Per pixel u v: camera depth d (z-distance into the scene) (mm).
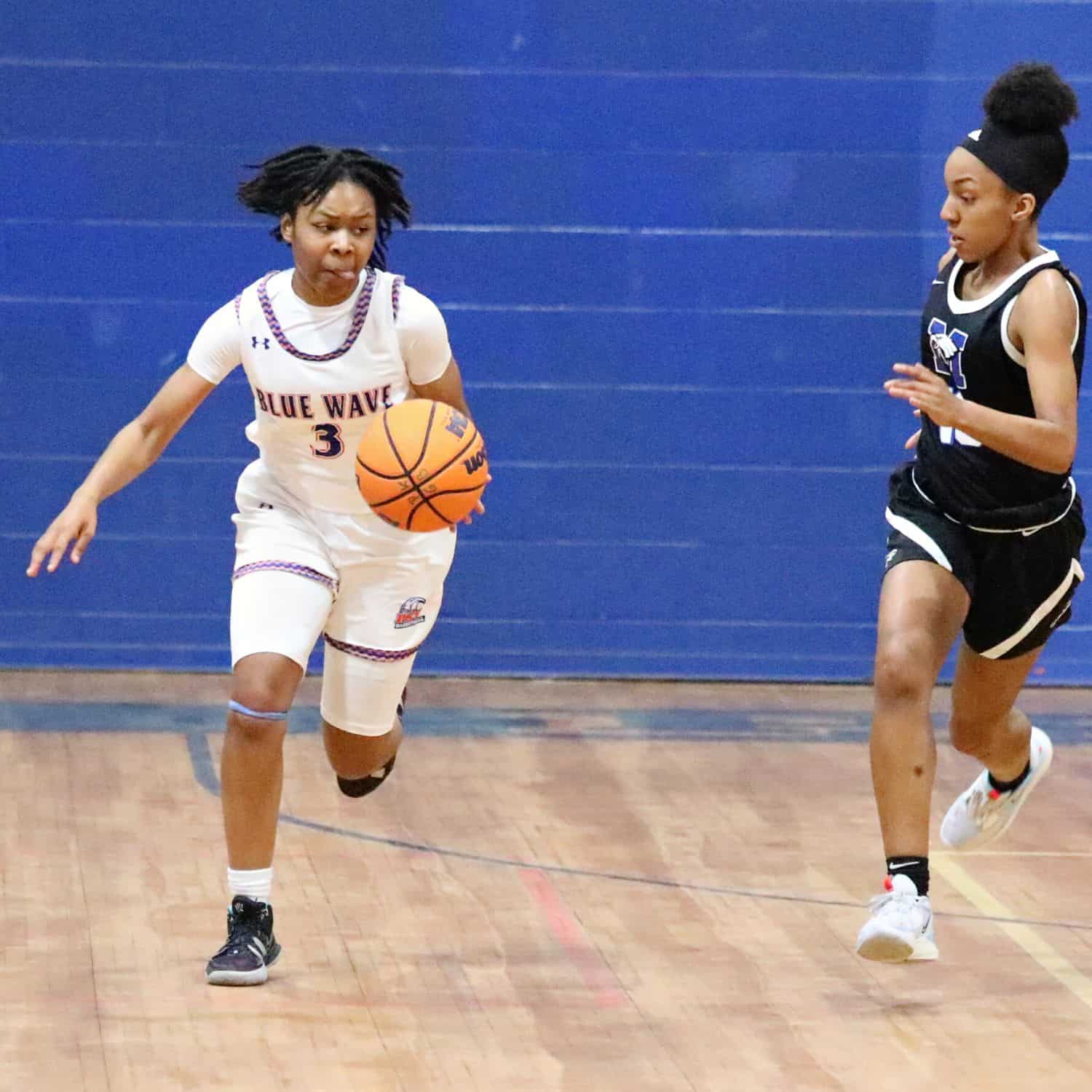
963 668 10594
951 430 9781
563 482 17875
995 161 9219
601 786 14320
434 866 12008
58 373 17391
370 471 9250
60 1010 9156
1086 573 18297
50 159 17156
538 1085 8320
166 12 17094
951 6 17531
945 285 9734
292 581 9656
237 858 9703
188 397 9688
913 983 9938
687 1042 8953
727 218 17656
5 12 16984
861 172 17656
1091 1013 9484
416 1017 9211
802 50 17516
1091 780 14922
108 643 17781
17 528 17547
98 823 12789
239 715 9469
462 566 17922
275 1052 8656
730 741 15930
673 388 17812
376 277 9516
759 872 12062
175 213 17312
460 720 16406
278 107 17281
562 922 10906
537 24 17344
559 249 17594
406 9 17234
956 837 11664
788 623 18188
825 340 17828
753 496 18000
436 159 17422
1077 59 17656
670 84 17484
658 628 18125
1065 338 9180
